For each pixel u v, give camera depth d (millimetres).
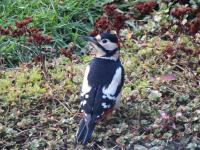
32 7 9508
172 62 8492
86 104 6895
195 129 7258
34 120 7605
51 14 9344
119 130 7262
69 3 9531
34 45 8992
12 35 8648
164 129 7324
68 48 9102
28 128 7500
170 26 9164
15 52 8938
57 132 7328
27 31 8641
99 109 6855
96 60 7258
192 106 7633
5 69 8719
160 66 8422
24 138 7375
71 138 7246
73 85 8094
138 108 7621
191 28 8477
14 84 8234
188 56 8500
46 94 7898
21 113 7699
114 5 9406
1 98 7914
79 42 9227
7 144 7246
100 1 9773
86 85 7012
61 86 8062
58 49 9094
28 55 8953
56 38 9156
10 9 9430
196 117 7426
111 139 7250
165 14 9477
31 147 7180
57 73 8344
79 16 9570
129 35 9031
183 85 8062
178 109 7598
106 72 7062
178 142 7184
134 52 8820
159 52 8648
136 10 9609
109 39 7246
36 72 8328
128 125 7410
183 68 8398
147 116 7555
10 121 7590
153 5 9180
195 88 8000
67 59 8719
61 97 7898
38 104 7848
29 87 8039
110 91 6949
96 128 7363
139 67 8391
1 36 9008
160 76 8250
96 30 8656
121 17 8695
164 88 7984
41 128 7496
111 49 7262
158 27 9234
